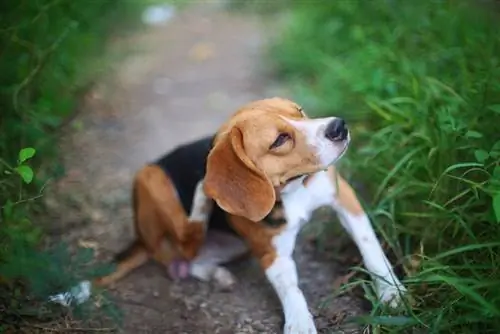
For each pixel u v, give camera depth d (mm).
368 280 3910
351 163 4664
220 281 4160
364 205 4250
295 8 8461
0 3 5320
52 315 3793
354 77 5668
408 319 3379
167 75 7246
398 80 4977
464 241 3754
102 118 6238
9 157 4777
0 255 3822
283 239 3785
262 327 3830
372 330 3570
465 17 5211
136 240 4391
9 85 5168
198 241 4191
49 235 4605
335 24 6766
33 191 4695
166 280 4250
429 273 3600
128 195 5082
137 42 8203
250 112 3674
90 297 3875
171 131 6027
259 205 3537
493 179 3459
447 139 4031
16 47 5324
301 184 3736
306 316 3643
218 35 8398
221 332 3809
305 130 3543
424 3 5680
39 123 5281
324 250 4340
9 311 3748
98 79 6922
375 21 6215
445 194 3930
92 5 7293
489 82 4164
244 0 9359
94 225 4758
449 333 3398
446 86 4480
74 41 6355
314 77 6680
